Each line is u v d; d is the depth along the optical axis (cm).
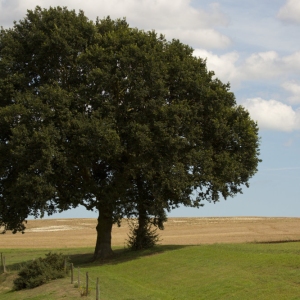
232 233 7269
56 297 2656
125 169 3728
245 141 3984
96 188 3772
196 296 2480
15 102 3609
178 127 3600
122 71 3578
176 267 3180
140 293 2664
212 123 3862
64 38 3625
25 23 3831
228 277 2670
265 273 2584
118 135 3519
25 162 3406
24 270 3200
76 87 3678
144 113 3616
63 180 3622
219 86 3997
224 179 3909
